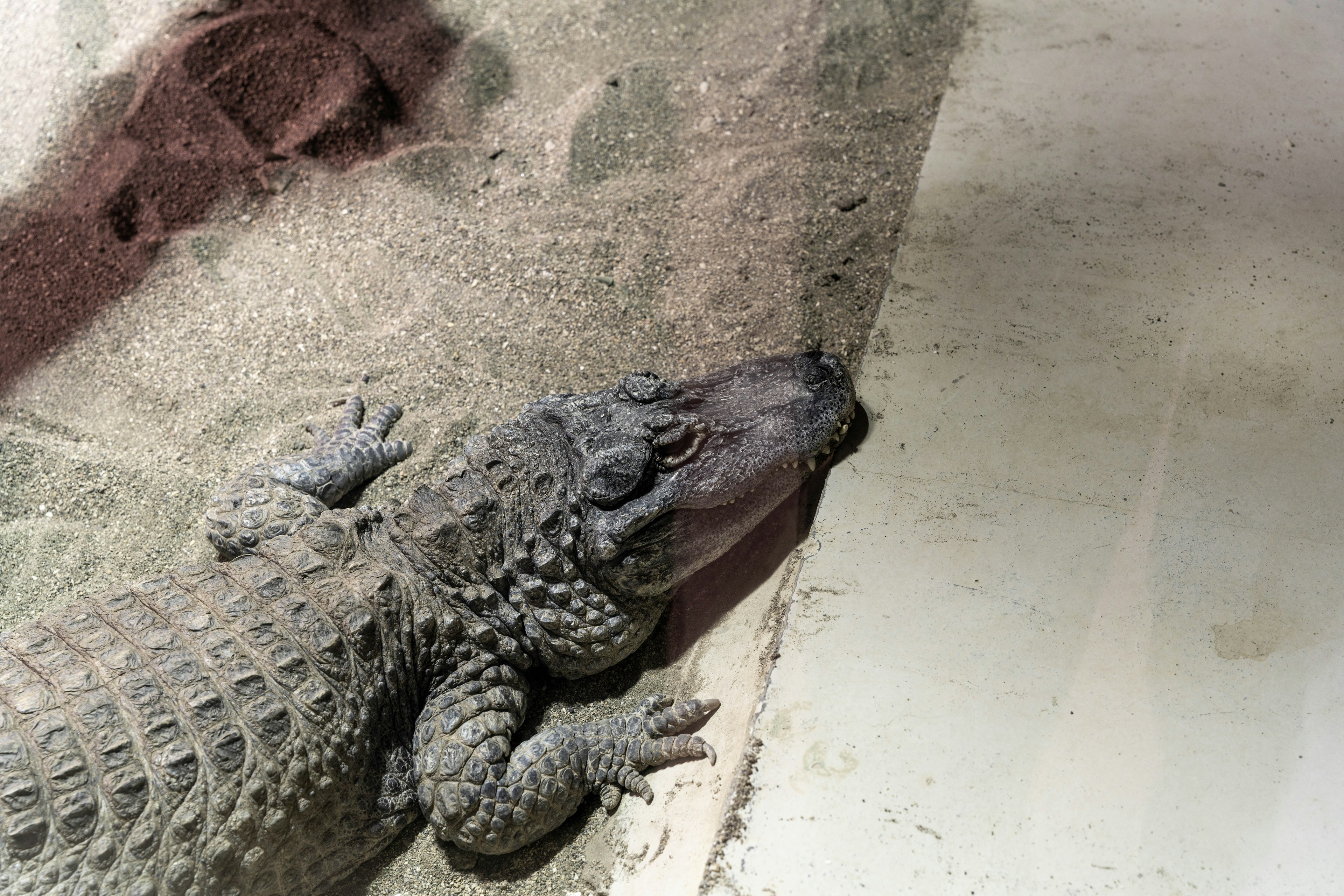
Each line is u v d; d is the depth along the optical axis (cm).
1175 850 238
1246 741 254
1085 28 486
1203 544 294
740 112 512
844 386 334
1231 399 331
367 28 560
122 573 372
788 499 339
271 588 301
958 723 263
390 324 443
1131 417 329
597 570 325
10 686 271
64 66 555
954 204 408
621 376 404
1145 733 257
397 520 331
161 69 527
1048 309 365
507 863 308
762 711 271
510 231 473
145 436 416
